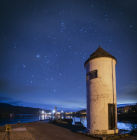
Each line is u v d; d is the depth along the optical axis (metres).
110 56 11.55
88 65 12.18
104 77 11.11
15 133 10.98
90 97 11.40
